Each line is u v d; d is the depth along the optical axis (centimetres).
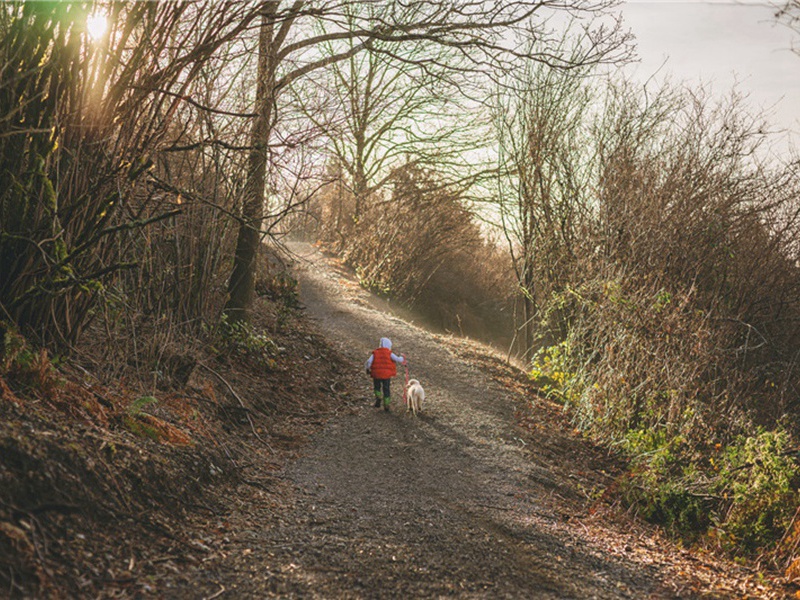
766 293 1471
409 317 2431
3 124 557
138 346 805
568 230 1672
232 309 1141
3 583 356
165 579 430
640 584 562
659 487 895
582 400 1265
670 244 1315
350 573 491
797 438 1141
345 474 816
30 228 603
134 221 633
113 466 509
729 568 679
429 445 995
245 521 573
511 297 3083
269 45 916
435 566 525
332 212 2920
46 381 552
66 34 584
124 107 640
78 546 422
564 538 660
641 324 1165
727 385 1187
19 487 422
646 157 1497
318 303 1967
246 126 905
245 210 1027
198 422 767
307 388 1187
